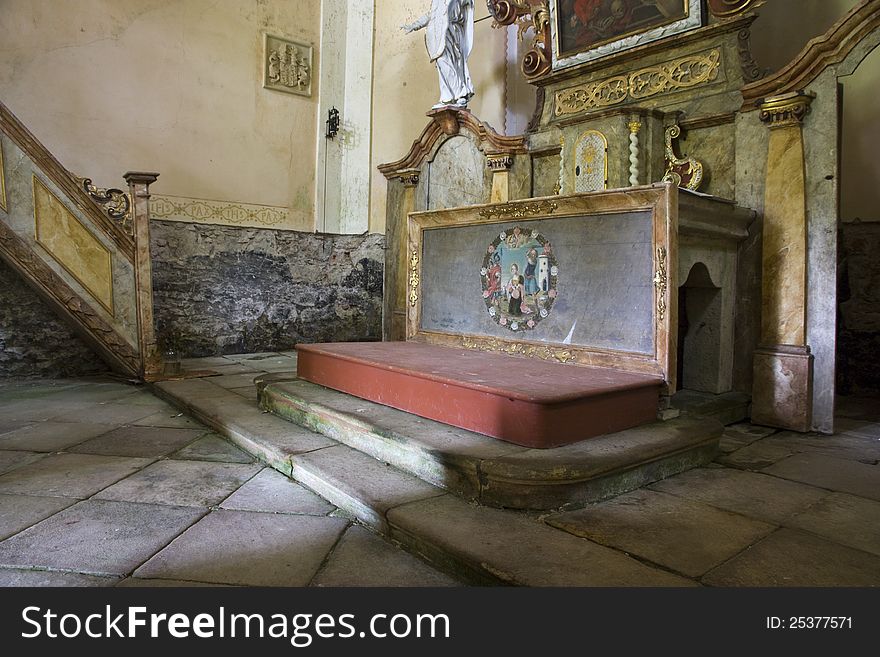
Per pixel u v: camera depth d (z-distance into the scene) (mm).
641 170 4168
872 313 4723
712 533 2047
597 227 3195
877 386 4711
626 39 4531
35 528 2250
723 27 4023
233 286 6730
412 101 7465
